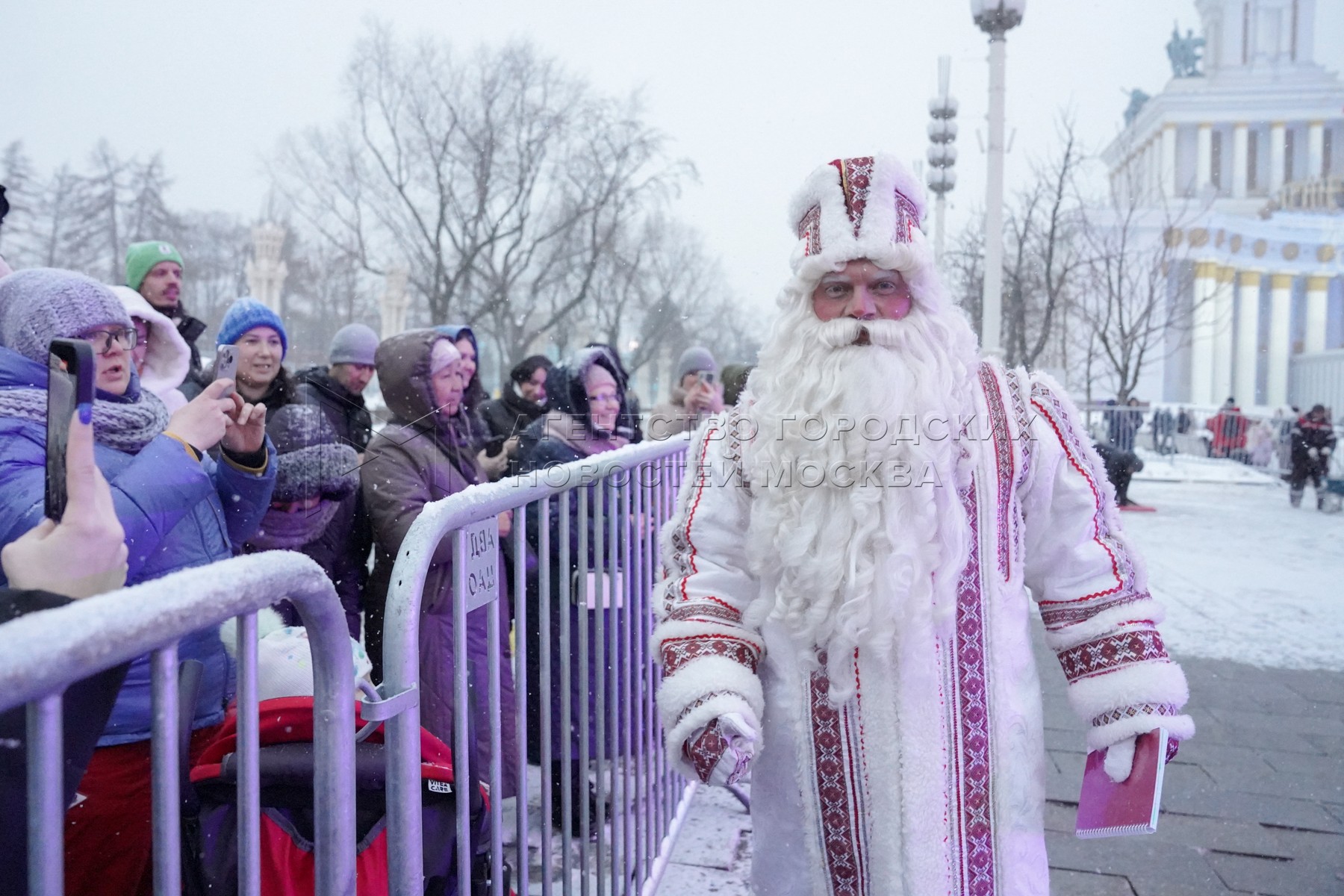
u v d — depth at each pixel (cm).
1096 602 148
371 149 2227
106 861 151
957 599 141
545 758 172
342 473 252
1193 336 4059
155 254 325
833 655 138
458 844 138
